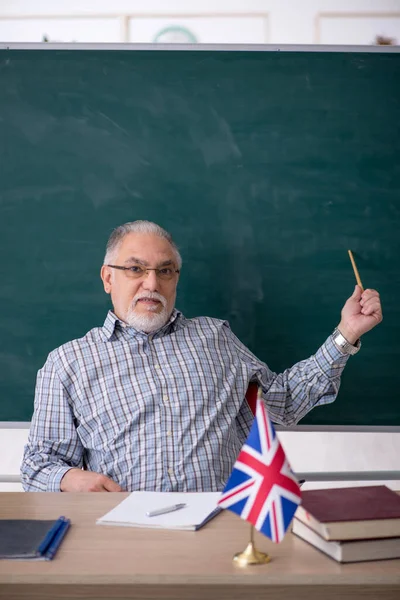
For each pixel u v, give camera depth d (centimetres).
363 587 106
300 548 101
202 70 225
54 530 106
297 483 97
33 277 226
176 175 226
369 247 228
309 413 230
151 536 107
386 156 227
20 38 271
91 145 225
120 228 205
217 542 104
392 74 227
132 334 195
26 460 179
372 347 229
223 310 228
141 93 225
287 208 227
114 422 183
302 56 226
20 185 225
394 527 97
